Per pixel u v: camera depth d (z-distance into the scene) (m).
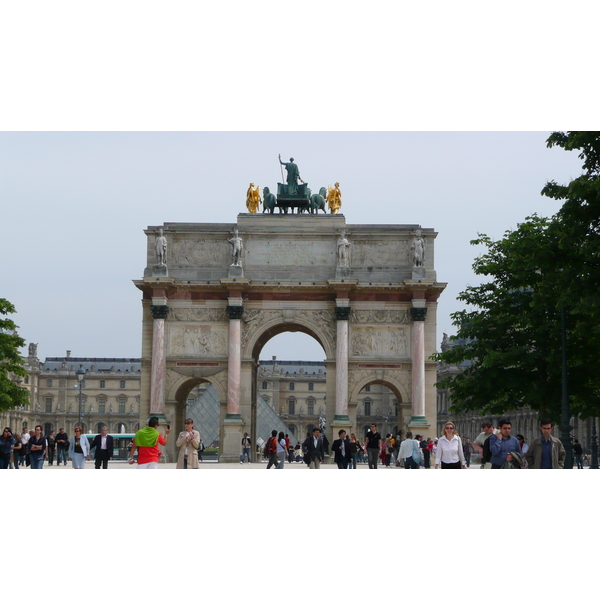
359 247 80.31
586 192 44.50
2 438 53.97
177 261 80.38
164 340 78.94
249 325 79.31
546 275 48.06
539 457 34.09
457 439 34.94
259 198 83.38
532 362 58.84
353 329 79.19
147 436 35.91
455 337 63.22
